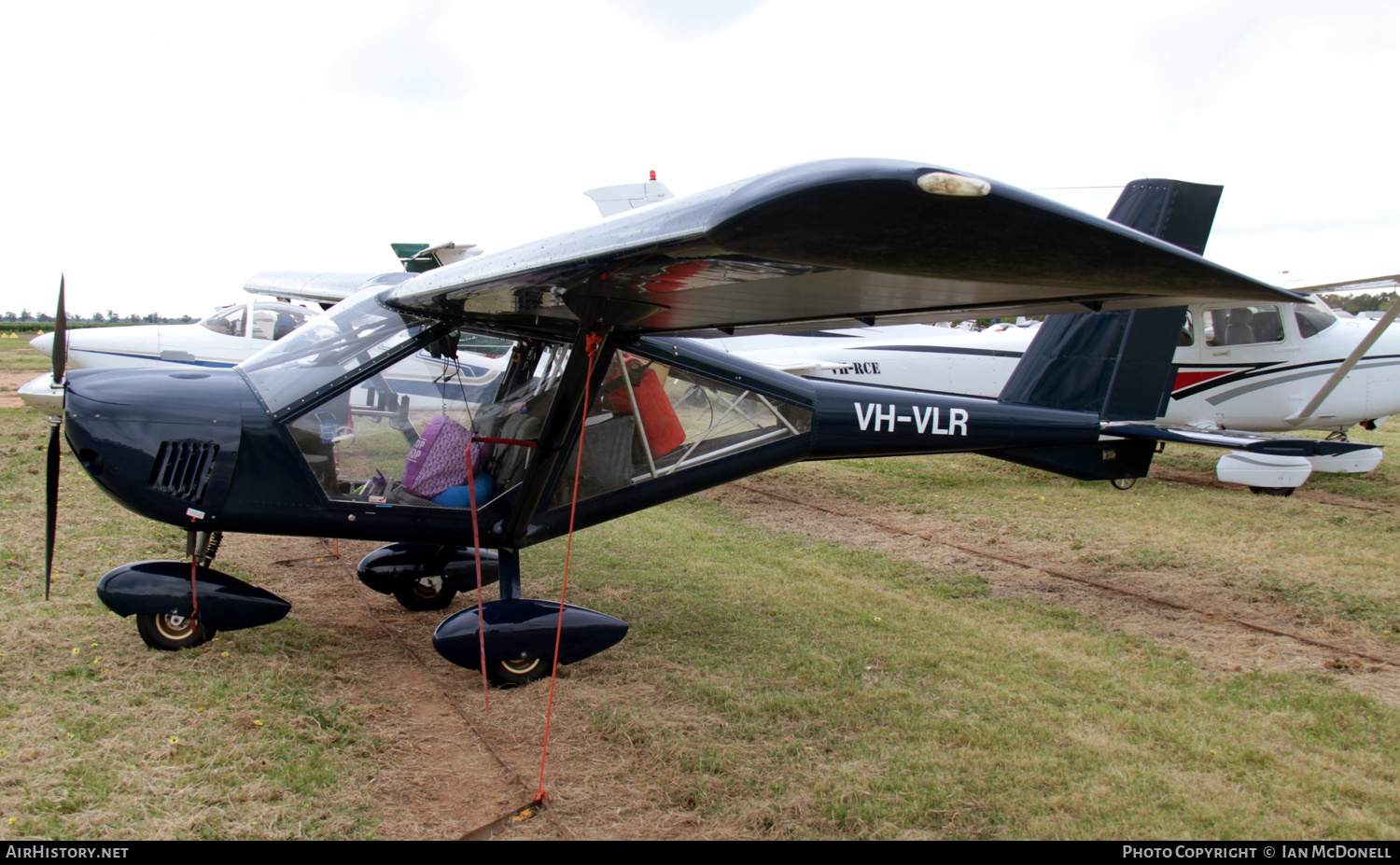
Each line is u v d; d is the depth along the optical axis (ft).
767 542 21.86
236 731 10.39
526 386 13.85
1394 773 9.98
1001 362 32.40
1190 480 31.96
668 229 7.48
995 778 9.73
